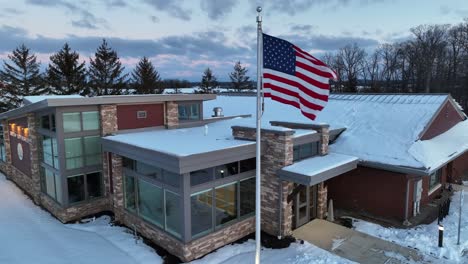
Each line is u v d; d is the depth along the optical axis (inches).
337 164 456.1
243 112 870.4
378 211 526.0
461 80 1893.5
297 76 307.9
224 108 942.4
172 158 367.2
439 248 412.5
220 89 2454.5
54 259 389.1
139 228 464.4
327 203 585.0
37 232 471.5
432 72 2046.0
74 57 1616.6
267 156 450.9
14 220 521.3
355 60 2450.8
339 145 575.8
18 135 689.0
